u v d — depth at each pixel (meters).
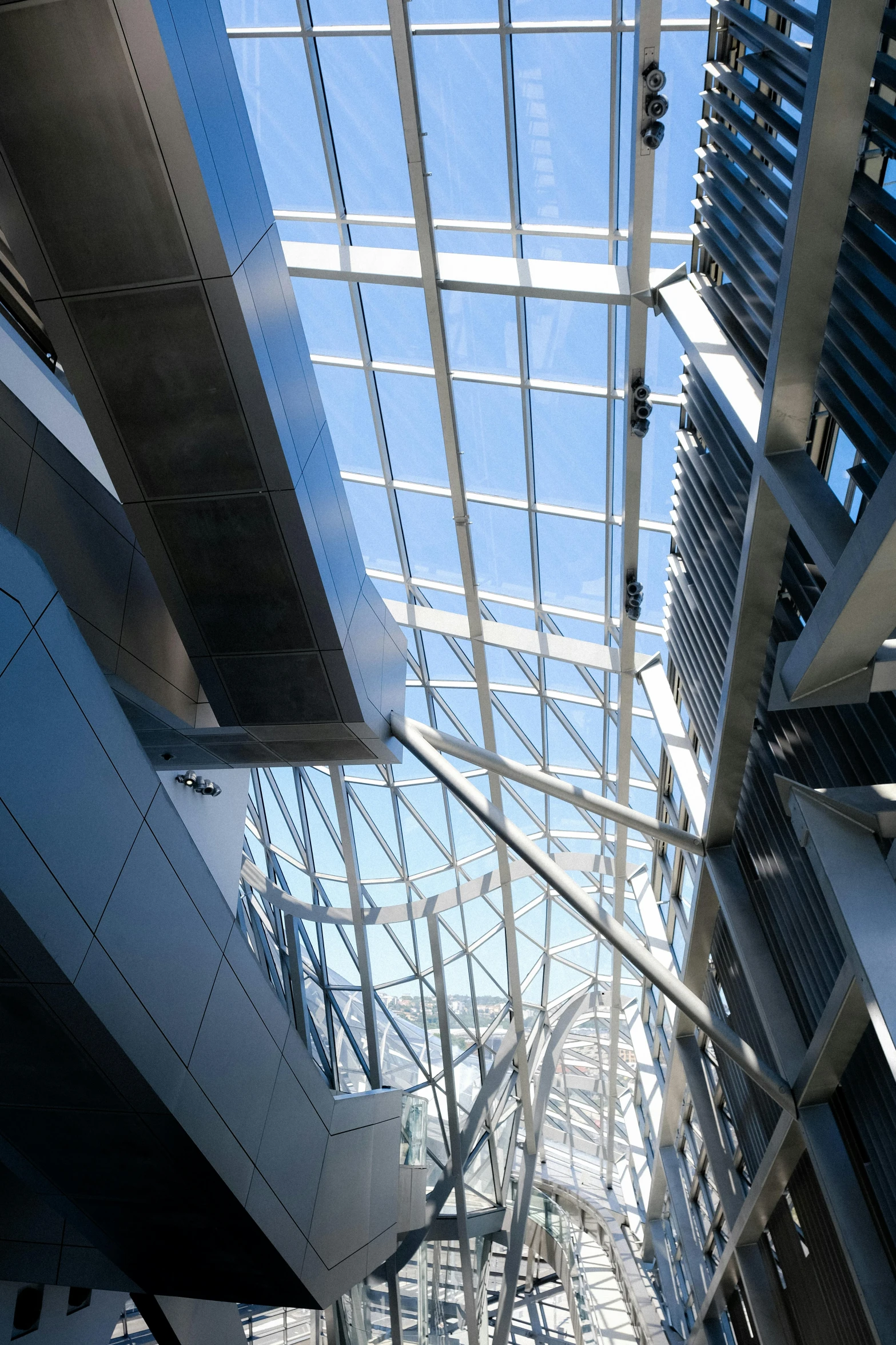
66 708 8.80
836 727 11.59
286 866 30.38
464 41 13.87
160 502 11.05
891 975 9.20
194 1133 11.19
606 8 12.87
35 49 7.89
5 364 11.55
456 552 22.59
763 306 11.20
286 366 10.76
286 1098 13.70
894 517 6.16
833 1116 13.70
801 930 14.35
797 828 10.28
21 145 8.39
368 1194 16.75
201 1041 11.30
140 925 10.00
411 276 16.50
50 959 8.70
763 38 10.03
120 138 8.32
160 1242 13.53
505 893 33.19
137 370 9.87
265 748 14.61
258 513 11.04
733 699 13.69
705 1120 22.73
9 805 8.07
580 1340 37.28
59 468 11.74
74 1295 15.62
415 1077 32.88
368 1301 27.69
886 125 7.47
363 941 31.56
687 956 20.75
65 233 8.92
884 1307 11.84
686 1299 32.28
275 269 10.53
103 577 12.34
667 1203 35.38
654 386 17.11
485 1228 35.22
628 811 17.31
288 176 16.34
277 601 11.98
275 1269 13.83
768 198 10.85
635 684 22.67
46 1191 12.72
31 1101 10.88
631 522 18.44
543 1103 38.50
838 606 7.12
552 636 23.62
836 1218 12.68
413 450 20.62
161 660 13.58
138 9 7.70
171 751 14.34
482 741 28.84
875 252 8.04
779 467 9.19
